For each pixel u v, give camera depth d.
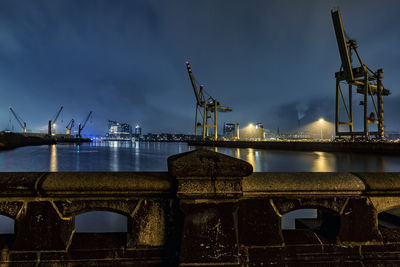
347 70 59.72
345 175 2.24
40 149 94.94
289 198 2.16
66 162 48.88
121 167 42.12
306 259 2.12
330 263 2.13
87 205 2.06
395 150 48.75
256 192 2.10
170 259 2.07
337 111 66.31
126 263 2.06
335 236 2.20
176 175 1.96
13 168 40.03
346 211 2.19
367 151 54.50
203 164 1.95
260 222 2.12
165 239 2.10
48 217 2.03
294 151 75.94
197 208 1.98
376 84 63.78
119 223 9.45
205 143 124.75
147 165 44.91
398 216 2.67
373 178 2.22
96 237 2.16
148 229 2.10
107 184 2.02
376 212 2.22
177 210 2.10
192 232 1.96
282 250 2.11
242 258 2.06
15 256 2.01
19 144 106.06
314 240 2.20
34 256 2.01
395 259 2.19
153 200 2.12
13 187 1.96
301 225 2.82
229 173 1.97
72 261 2.03
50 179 2.01
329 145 64.88
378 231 2.21
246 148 99.88
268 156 59.06
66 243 2.04
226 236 1.96
